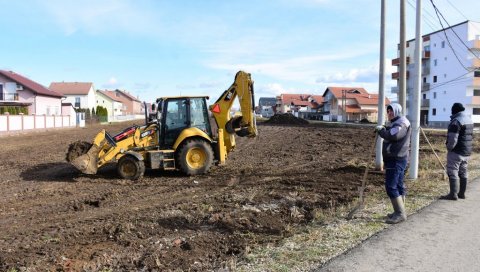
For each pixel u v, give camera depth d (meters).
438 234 6.15
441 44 61.53
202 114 12.53
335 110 88.69
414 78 10.45
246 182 10.89
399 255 5.33
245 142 23.25
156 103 12.66
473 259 5.22
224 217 7.36
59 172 13.20
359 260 5.16
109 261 5.47
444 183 9.91
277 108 123.94
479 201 8.20
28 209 8.49
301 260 5.18
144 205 8.63
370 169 12.22
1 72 47.78
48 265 5.38
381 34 11.43
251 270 4.93
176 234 6.60
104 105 95.38
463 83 57.97
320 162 14.73
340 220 6.91
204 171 12.02
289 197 8.91
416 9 10.35
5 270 5.27
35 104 48.56
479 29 57.22
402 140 6.61
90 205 8.80
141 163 11.52
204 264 5.30
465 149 8.13
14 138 30.33
